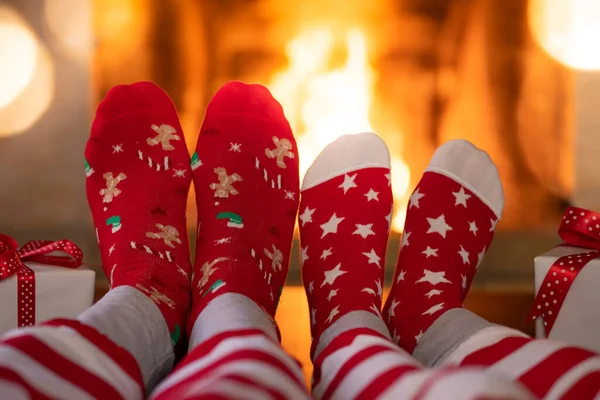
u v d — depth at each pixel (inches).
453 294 41.0
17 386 19.7
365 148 49.4
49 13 59.2
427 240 45.3
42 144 59.6
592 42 58.5
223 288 33.5
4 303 38.4
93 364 23.4
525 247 56.1
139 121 49.6
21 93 59.4
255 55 58.9
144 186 46.2
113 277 37.9
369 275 43.0
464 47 58.9
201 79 59.1
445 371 18.3
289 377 21.1
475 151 49.5
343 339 29.4
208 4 58.6
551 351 25.2
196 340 28.3
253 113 50.9
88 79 59.6
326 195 48.0
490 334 29.5
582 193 58.8
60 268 40.3
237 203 45.4
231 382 18.4
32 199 59.3
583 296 37.2
